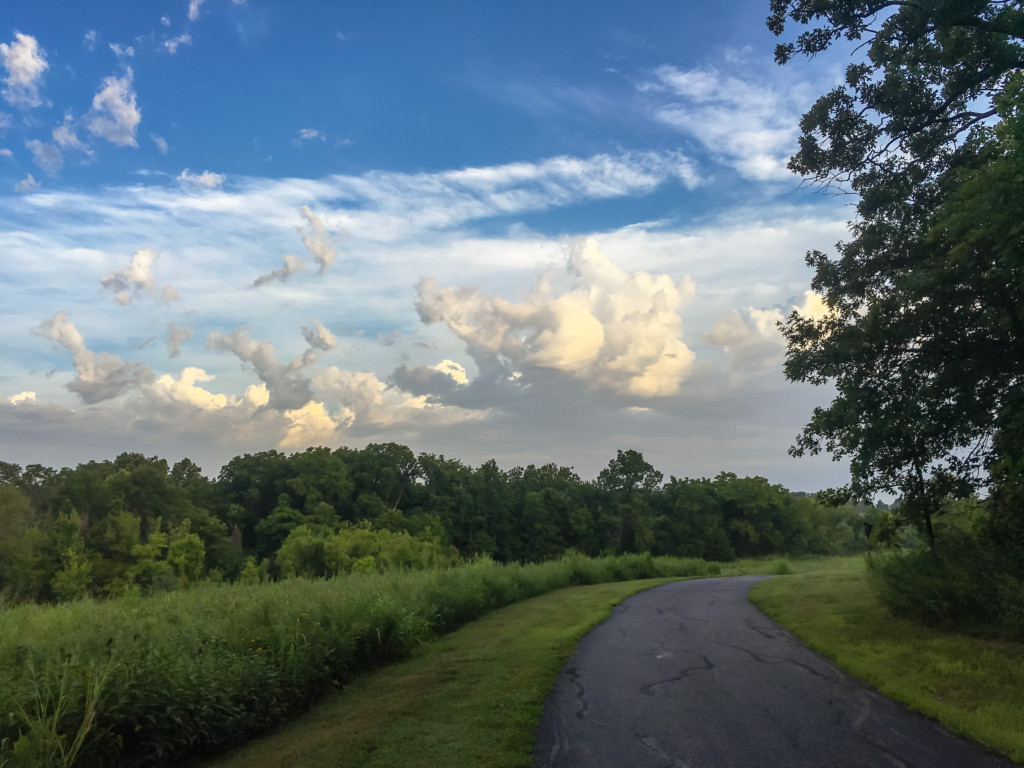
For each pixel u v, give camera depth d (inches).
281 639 336.8
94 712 219.8
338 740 259.4
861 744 233.3
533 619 594.6
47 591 2196.1
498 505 3932.1
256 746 271.4
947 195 509.4
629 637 486.0
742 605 666.2
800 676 338.3
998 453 470.3
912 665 334.0
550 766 225.0
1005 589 382.9
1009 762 210.8
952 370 468.1
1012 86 348.5
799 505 4114.2
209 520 3154.5
